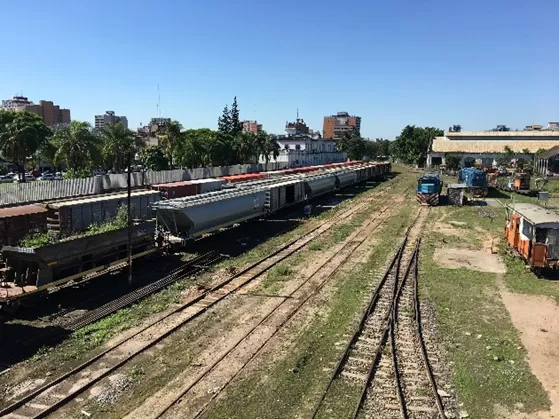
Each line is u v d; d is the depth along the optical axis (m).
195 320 17.22
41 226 25.92
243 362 13.88
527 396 12.18
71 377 12.98
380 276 22.80
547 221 22.34
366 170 78.12
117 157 58.34
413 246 29.75
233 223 32.50
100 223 28.38
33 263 18.03
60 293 19.84
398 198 56.94
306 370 13.41
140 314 17.66
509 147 110.81
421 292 20.50
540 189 61.53
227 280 22.02
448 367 13.71
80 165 53.75
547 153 87.31
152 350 14.72
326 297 19.81
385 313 17.88
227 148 77.50
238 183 41.62
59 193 42.84
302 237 32.78
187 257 26.48
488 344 15.27
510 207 28.55
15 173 82.56
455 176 88.62
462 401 11.95
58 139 54.84
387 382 12.79
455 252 28.11
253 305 18.83
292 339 15.53
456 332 16.25
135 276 22.55
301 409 11.48
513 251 26.62
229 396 11.98
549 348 15.03
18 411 11.38
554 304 19.06
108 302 18.97
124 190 40.47
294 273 23.53
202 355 14.37
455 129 148.50
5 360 14.03
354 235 33.53
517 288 21.08
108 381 12.82
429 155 116.56
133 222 24.52
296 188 44.94
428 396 12.12
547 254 22.34
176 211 26.66
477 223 38.34
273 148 89.19
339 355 14.30
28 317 17.30
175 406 11.59
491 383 12.78
